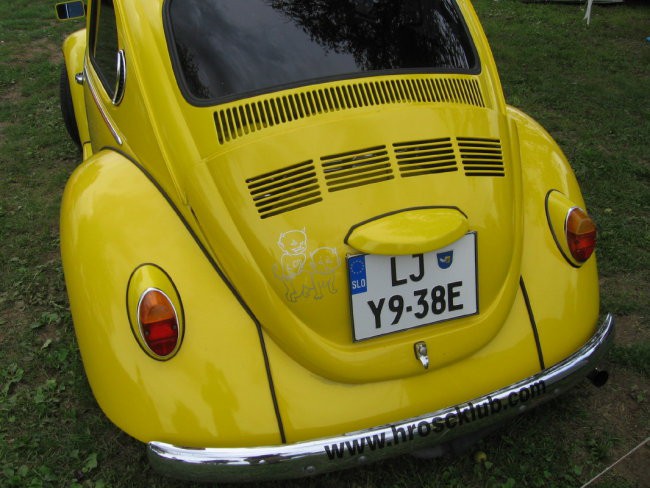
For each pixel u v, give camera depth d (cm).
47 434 275
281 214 217
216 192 224
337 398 212
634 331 326
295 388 211
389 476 249
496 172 245
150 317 205
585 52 759
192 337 212
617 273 372
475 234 229
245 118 235
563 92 641
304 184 221
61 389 297
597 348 237
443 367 223
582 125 572
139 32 264
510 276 236
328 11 266
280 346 214
